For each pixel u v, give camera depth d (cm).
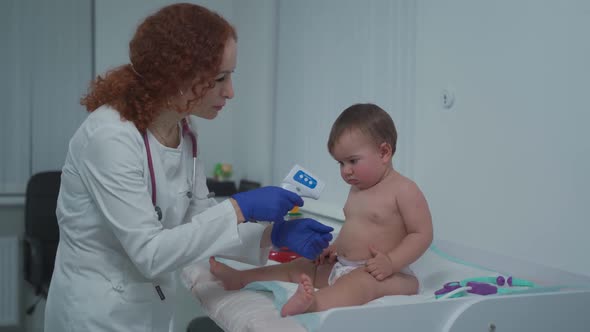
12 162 294
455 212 170
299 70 267
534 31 144
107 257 115
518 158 149
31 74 295
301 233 126
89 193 113
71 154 116
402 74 193
